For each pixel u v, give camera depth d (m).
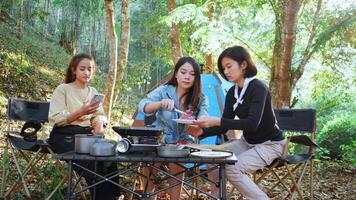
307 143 3.62
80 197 3.87
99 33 15.89
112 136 7.14
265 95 3.03
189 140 3.44
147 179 2.88
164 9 11.83
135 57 16.88
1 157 4.76
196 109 3.40
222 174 2.51
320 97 9.29
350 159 6.34
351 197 4.61
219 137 4.12
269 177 5.16
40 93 8.74
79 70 3.59
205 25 7.82
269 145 3.15
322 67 8.70
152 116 3.59
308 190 4.77
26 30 12.95
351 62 8.09
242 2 8.06
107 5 6.68
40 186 3.85
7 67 8.57
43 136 4.16
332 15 7.89
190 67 3.31
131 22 15.67
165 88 3.45
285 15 6.84
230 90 3.32
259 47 8.95
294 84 7.15
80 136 2.54
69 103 3.54
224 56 3.10
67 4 14.07
